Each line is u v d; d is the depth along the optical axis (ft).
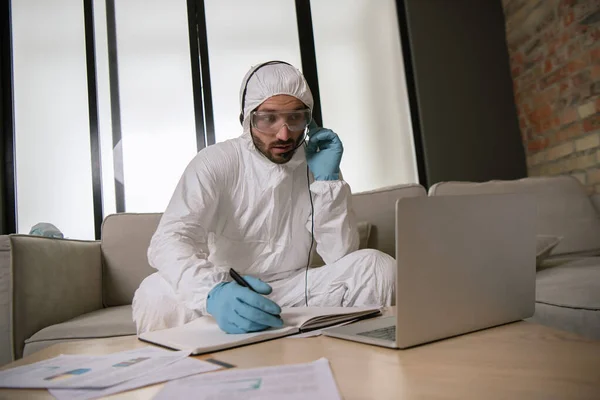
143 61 10.44
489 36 11.05
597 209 7.66
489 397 1.49
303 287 5.08
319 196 5.20
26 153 10.14
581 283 4.62
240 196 5.00
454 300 2.43
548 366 1.79
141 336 3.07
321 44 10.85
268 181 4.98
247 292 3.04
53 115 10.24
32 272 5.49
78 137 10.23
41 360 2.64
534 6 9.78
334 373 1.90
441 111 10.73
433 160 10.59
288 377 1.82
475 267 2.53
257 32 10.75
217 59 10.58
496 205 2.65
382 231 7.22
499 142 10.76
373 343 2.38
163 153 10.28
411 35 10.88
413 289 2.26
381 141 10.85
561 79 9.16
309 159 5.35
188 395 1.68
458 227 2.45
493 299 2.63
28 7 10.44
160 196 10.17
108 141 10.19
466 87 10.87
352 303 4.89
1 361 5.19
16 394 1.91
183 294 3.78
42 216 10.02
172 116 10.39
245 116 4.90
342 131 10.76
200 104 10.34
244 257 5.20
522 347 2.13
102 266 7.18
